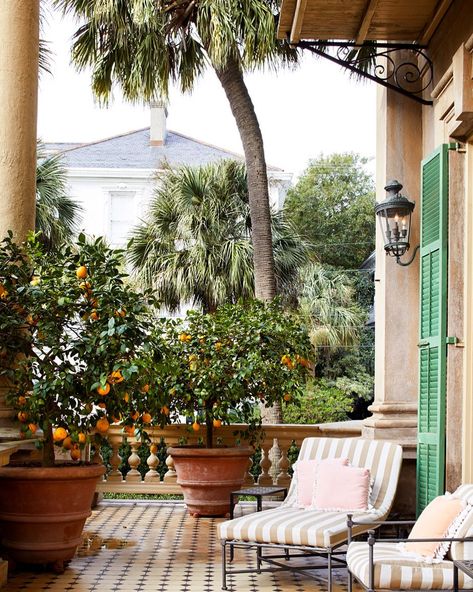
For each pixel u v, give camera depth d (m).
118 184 24.25
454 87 5.84
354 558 4.59
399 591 4.20
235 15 11.32
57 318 5.76
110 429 9.16
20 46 6.48
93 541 7.02
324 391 19.31
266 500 9.12
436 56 6.72
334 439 6.74
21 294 5.64
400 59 7.40
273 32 11.34
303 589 5.48
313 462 6.50
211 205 16.64
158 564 6.16
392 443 6.40
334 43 6.86
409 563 4.32
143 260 17.09
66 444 5.68
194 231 16.66
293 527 5.33
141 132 27.06
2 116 6.42
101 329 5.61
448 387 5.93
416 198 7.36
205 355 8.25
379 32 6.88
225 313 8.59
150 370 5.86
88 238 21.72
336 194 29.47
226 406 8.21
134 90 12.38
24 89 6.48
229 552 6.63
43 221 14.66
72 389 5.58
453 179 6.09
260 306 8.74
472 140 6.04
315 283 22.12
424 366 6.27
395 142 7.41
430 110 7.14
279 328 8.34
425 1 6.31
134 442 9.24
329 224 29.25
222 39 11.23
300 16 6.34
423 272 6.40
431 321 6.19
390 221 7.09
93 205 24.23
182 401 8.38
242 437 8.78
